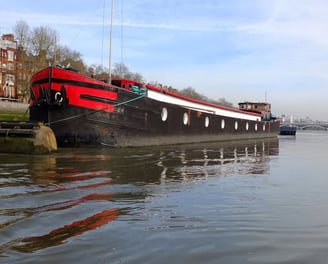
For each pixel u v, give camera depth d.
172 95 22.81
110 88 16.09
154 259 3.26
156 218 4.70
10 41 68.50
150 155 13.55
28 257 3.23
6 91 63.53
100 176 7.95
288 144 29.48
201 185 7.41
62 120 15.42
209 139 29.06
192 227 4.34
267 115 47.25
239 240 3.89
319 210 5.45
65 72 15.05
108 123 16.19
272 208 5.52
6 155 12.17
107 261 3.18
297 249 3.64
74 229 4.08
